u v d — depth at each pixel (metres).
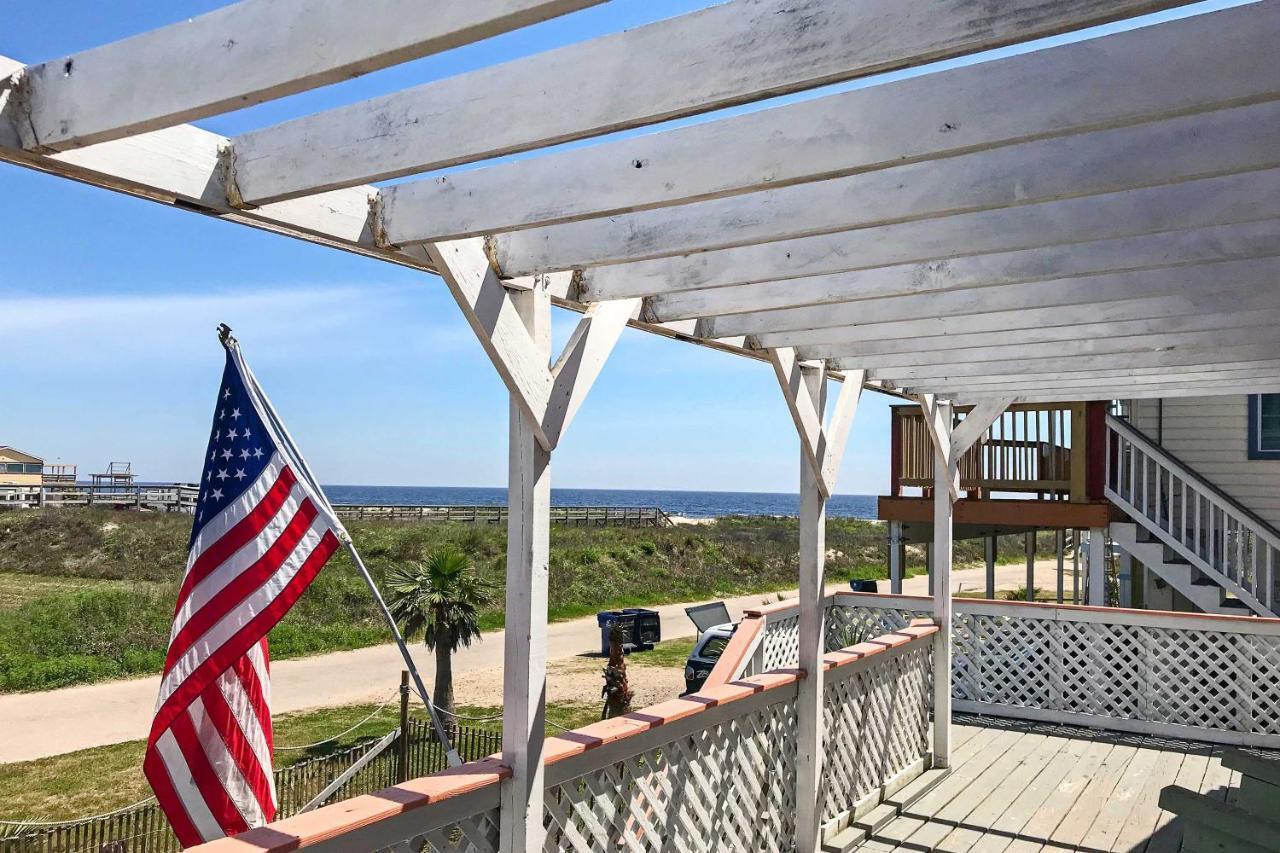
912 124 1.96
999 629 8.02
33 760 10.85
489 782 2.94
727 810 4.27
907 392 6.04
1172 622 7.29
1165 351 4.79
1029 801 5.78
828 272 3.07
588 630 20.41
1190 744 7.04
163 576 25.05
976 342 4.40
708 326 4.17
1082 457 10.11
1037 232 2.75
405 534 29.81
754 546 35.84
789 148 2.09
